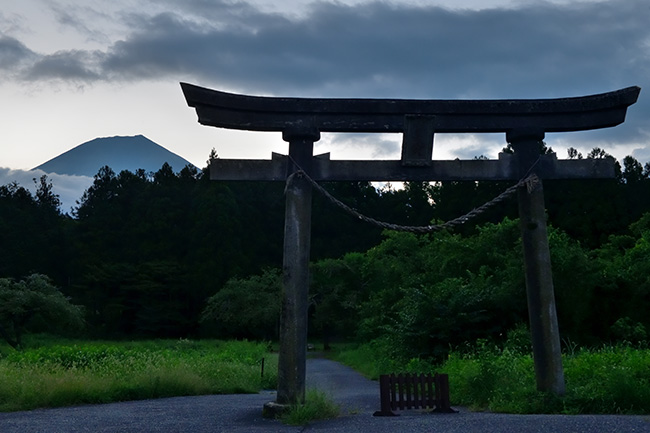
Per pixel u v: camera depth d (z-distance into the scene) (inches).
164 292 2645.2
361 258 2154.3
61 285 2967.5
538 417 363.6
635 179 2338.8
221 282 2586.1
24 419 424.5
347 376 1026.1
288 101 434.0
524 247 434.9
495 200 431.8
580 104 445.7
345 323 2139.5
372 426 354.9
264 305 2297.0
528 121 445.4
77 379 578.2
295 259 417.7
